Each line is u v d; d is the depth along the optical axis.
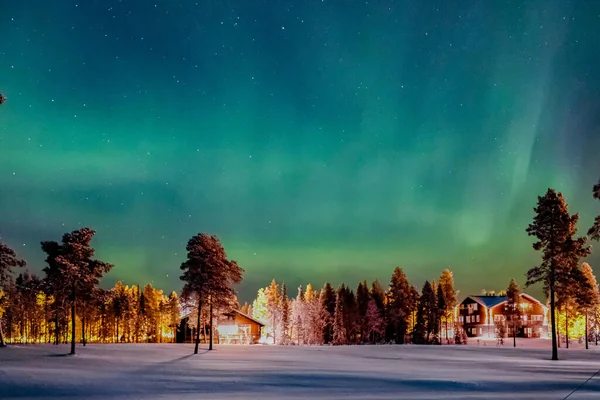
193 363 40.28
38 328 103.75
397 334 108.38
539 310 127.06
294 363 40.78
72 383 25.73
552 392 22.42
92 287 51.91
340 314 113.38
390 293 108.19
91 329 118.19
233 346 74.81
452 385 25.36
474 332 134.12
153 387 24.59
